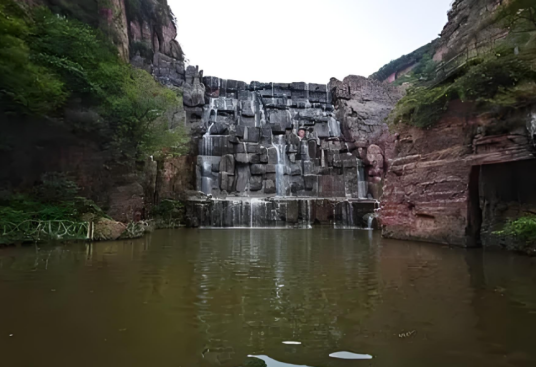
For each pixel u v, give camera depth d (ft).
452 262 29.66
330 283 22.11
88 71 52.03
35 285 20.74
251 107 118.42
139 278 22.95
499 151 35.50
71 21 57.62
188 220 75.66
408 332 14.01
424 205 44.78
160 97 68.03
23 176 45.50
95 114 51.31
